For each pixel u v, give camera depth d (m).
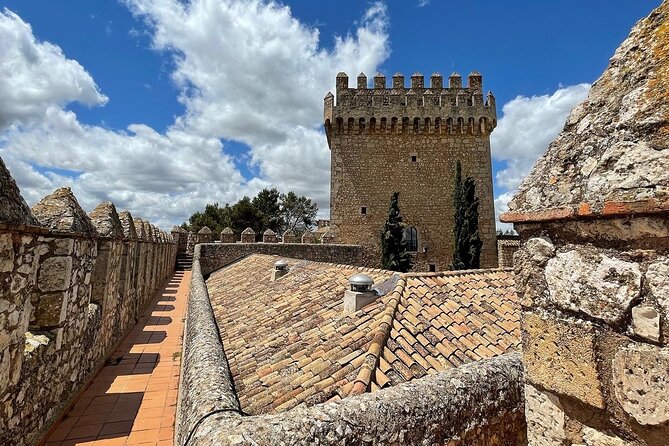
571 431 1.78
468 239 24.39
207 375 3.06
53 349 4.64
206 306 6.47
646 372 1.46
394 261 24.61
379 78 27.92
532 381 1.99
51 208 5.30
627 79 1.76
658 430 1.42
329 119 27.78
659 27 1.71
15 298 3.45
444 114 27.25
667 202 1.36
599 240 1.66
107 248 6.99
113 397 5.69
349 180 27.58
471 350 4.65
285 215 56.62
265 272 11.02
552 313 1.89
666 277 1.40
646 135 1.55
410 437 2.35
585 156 1.80
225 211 50.09
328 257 23.70
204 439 1.97
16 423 3.67
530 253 2.03
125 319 8.90
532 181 2.08
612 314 1.59
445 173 27.38
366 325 4.88
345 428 2.15
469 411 2.71
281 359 4.51
